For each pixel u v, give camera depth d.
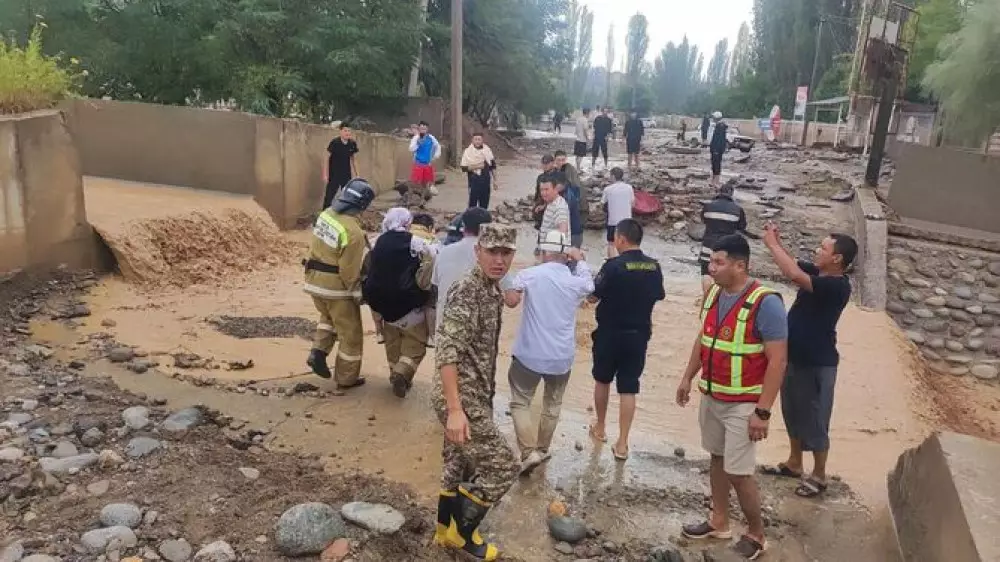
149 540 3.89
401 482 4.93
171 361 6.75
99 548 3.74
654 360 8.62
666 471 5.64
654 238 15.14
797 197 19.44
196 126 12.44
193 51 18.14
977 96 21.97
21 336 7.00
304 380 6.62
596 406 5.95
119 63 17.72
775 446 6.66
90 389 5.84
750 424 4.29
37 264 8.21
